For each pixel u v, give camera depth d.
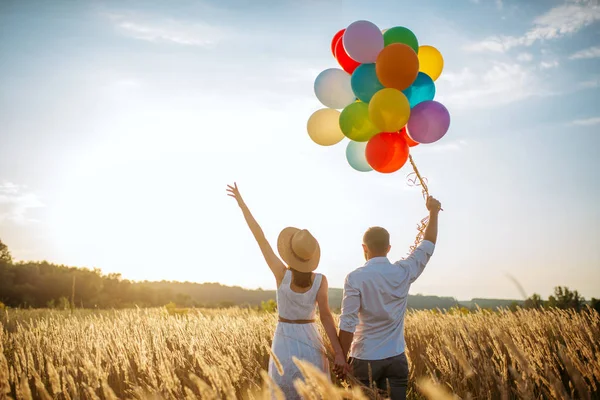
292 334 3.75
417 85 4.90
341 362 3.60
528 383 2.33
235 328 7.12
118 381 4.62
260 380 4.23
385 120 4.49
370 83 4.70
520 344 3.92
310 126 5.36
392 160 4.73
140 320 8.52
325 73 5.23
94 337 6.73
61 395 3.82
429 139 4.78
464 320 6.21
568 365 2.05
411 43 5.00
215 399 1.83
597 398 2.92
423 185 4.59
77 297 70.12
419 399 4.09
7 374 3.77
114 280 78.62
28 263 79.00
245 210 4.03
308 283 3.82
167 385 3.39
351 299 3.60
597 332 4.88
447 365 3.79
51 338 6.99
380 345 3.59
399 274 3.69
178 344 6.52
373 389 2.85
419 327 7.78
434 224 4.11
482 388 2.96
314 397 1.84
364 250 3.92
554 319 5.82
